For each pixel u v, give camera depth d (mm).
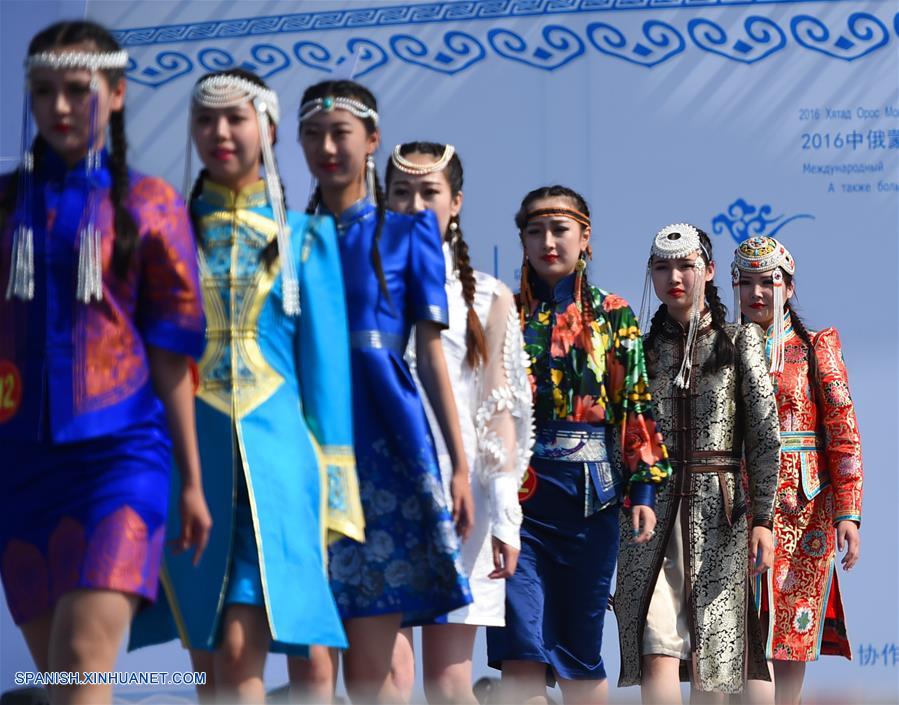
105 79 8805
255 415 9672
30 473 8711
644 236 20250
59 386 8617
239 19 20516
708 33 20266
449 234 13086
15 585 8852
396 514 10594
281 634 9305
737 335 15344
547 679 14680
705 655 14859
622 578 15195
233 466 9570
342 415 10008
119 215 8711
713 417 15172
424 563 10578
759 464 15219
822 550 16828
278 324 9891
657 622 14859
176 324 8812
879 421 20125
